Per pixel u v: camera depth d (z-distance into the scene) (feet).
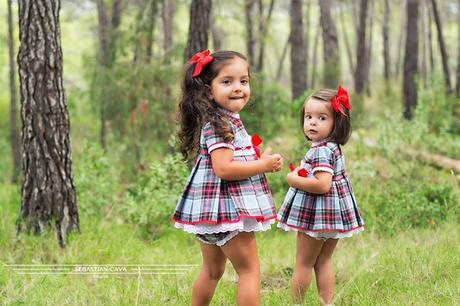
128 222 24.99
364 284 15.74
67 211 20.52
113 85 36.88
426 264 16.87
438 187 26.50
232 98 12.01
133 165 35.40
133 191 29.37
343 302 14.30
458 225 22.45
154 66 36.55
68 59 78.33
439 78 45.65
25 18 19.89
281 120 41.65
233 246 11.73
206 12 30.48
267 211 11.81
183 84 12.41
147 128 36.40
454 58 116.26
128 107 36.76
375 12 104.37
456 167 33.30
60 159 20.33
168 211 24.04
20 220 20.43
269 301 14.70
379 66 133.59
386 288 15.42
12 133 43.86
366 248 20.20
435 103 44.88
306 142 29.86
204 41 30.55
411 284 15.37
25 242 19.77
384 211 24.03
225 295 15.52
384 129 34.58
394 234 22.09
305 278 14.11
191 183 12.01
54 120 20.15
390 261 17.83
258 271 12.01
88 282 17.37
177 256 20.12
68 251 19.44
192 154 12.94
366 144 38.27
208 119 11.84
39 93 20.01
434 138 38.14
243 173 11.50
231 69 11.95
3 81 77.51
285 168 29.60
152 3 40.70
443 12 102.06
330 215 13.55
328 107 13.88
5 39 67.00
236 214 11.35
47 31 19.89
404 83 51.08
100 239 20.65
